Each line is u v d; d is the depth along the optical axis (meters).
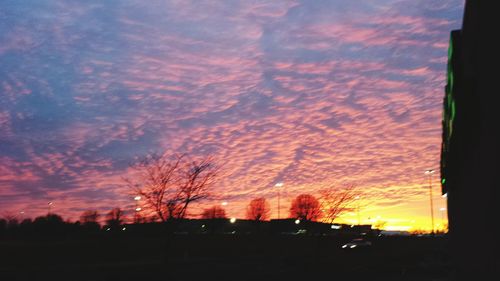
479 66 11.34
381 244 61.44
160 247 47.75
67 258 38.69
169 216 24.66
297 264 34.81
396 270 31.84
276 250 51.41
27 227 76.69
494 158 9.83
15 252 39.19
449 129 15.48
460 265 18.59
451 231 23.67
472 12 12.11
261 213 95.81
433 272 30.08
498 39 8.95
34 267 32.09
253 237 62.50
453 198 21.48
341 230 90.69
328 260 35.31
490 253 10.98
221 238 60.84
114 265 34.25
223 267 34.38
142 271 29.55
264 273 30.47
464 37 13.62
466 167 15.35
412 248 56.47
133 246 47.03
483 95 10.94
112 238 52.34
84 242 49.28
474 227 13.84
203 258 43.72
